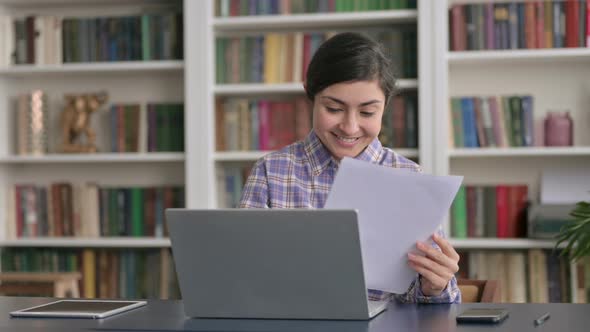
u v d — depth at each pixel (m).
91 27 3.62
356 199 1.44
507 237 3.38
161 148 3.60
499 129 3.36
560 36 3.30
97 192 3.66
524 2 3.32
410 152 3.37
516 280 3.34
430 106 3.32
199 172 3.47
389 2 3.41
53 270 3.66
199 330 1.29
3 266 3.67
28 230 3.71
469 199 3.40
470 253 3.38
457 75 3.59
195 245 1.40
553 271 3.31
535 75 3.54
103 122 3.80
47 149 3.79
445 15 3.30
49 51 3.64
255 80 3.50
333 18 3.40
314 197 1.85
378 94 1.66
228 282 1.40
